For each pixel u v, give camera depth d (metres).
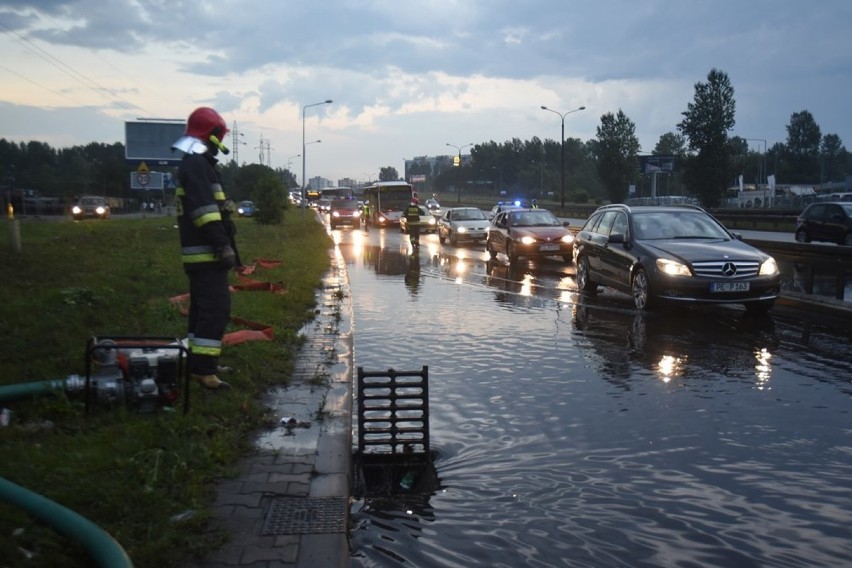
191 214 6.04
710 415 6.58
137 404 5.60
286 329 9.45
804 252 13.52
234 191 90.62
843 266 12.60
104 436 4.97
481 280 17.77
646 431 6.16
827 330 10.81
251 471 4.78
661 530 4.37
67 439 4.91
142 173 46.34
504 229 22.77
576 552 4.11
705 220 13.62
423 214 43.06
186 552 3.65
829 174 143.12
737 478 5.13
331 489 4.48
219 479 4.61
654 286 12.08
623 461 5.48
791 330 10.80
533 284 16.91
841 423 6.32
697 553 4.09
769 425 6.29
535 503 4.76
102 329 8.40
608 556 4.07
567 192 122.81
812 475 5.18
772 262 12.01
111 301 10.21
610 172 86.94
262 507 4.23
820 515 4.55
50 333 7.93
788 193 87.12
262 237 29.44
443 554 4.11
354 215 48.75
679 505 4.70
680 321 11.62
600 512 4.62
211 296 6.21
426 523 4.50
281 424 5.75
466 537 4.31
